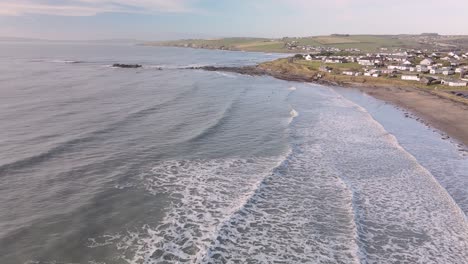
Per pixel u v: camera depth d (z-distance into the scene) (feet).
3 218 65.16
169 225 65.31
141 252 57.06
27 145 103.50
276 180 86.12
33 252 55.98
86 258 55.06
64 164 91.20
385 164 99.66
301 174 90.48
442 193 82.12
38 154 95.96
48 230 62.18
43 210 68.74
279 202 75.41
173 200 74.79
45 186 78.69
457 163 103.35
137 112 149.79
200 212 70.18
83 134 115.34
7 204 70.28
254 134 124.06
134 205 72.18
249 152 105.50
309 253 58.70
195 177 86.53
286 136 122.31
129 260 54.90
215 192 79.00
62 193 75.92
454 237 65.05
